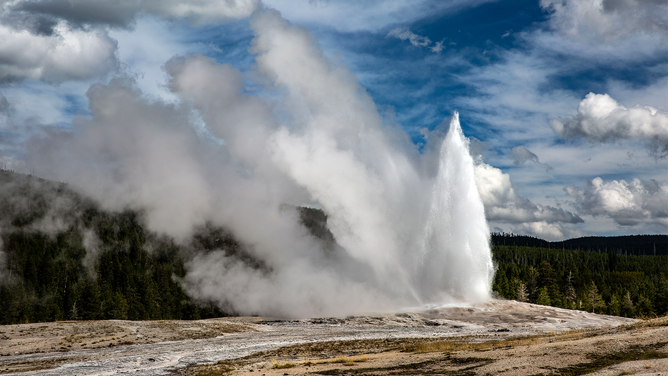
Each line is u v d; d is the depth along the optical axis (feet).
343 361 79.20
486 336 123.34
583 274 414.82
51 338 119.85
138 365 88.17
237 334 143.23
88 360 93.86
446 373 59.98
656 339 66.85
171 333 136.67
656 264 632.79
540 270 352.49
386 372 64.44
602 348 65.57
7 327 131.75
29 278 314.76
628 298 310.04
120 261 390.83
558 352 65.98
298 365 78.02
